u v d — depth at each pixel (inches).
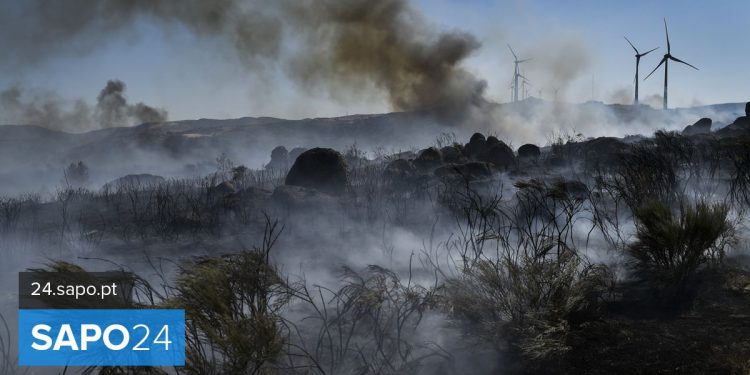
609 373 155.9
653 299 204.5
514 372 158.4
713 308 194.1
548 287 185.8
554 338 167.8
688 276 217.3
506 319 176.9
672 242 213.2
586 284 193.0
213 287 148.4
